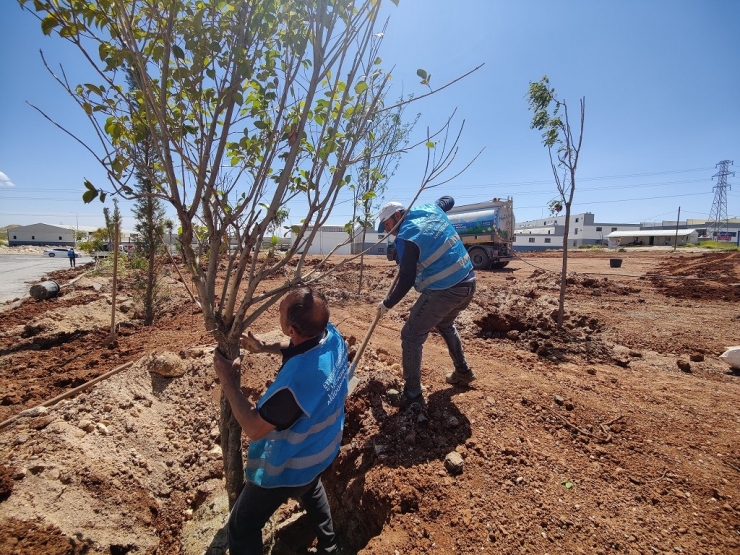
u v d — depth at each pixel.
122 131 1.88
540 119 5.87
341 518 2.72
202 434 3.50
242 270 2.05
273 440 1.90
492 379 3.87
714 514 2.20
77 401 3.63
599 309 7.25
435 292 3.13
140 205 7.34
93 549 2.42
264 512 1.96
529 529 2.15
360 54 1.94
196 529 2.56
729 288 8.81
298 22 1.97
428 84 2.06
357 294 9.25
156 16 1.72
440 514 2.29
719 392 3.65
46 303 9.37
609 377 4.00
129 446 3.26
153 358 4.25
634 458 2.70
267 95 2.07
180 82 1.89
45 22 1.57
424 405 3.33
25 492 2.56
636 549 2.02
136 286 8.68
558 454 2.75
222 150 1.92
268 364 4.20
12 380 4.56
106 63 1.71
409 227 3.08
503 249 17.44
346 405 3.38
